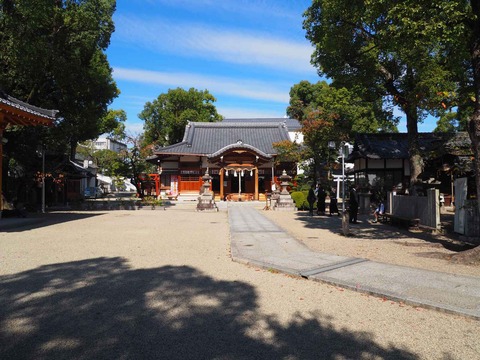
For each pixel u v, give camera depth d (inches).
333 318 159.3
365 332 144.0
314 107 1857.8
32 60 623.2
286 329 147.4
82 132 831.7
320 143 1030.4
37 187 1023.6
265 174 1382.9
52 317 158.4
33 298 184.9
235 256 286.2
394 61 536.1
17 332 142.3
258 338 138.6
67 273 238.7
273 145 1259.2
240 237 397.7
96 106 818.2
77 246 347.3
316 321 155.9
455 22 270.1
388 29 301.1
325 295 192.4
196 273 240.5
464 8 289.1
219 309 170.4
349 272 232.2
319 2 508.4
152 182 1550.2
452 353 125.6
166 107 1819.6
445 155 861.2
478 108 271.9
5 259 284.4
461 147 849.5
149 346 130.7
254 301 182.2
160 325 150.5
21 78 672.4
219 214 798.5
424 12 272.7
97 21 695.7
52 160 999.0
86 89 752.3
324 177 1141.7
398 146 1007.6
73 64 694.5
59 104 789.9
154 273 239.9
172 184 1379.2
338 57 525.7
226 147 1268.5
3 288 202.7
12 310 167.2
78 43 690.2
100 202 1035.9
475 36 278.4
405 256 291.4
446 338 137.6
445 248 329.4
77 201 1085.1
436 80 440.8
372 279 214.7
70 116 806.5
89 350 127.2
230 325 151.2
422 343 133.6
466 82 504.7
